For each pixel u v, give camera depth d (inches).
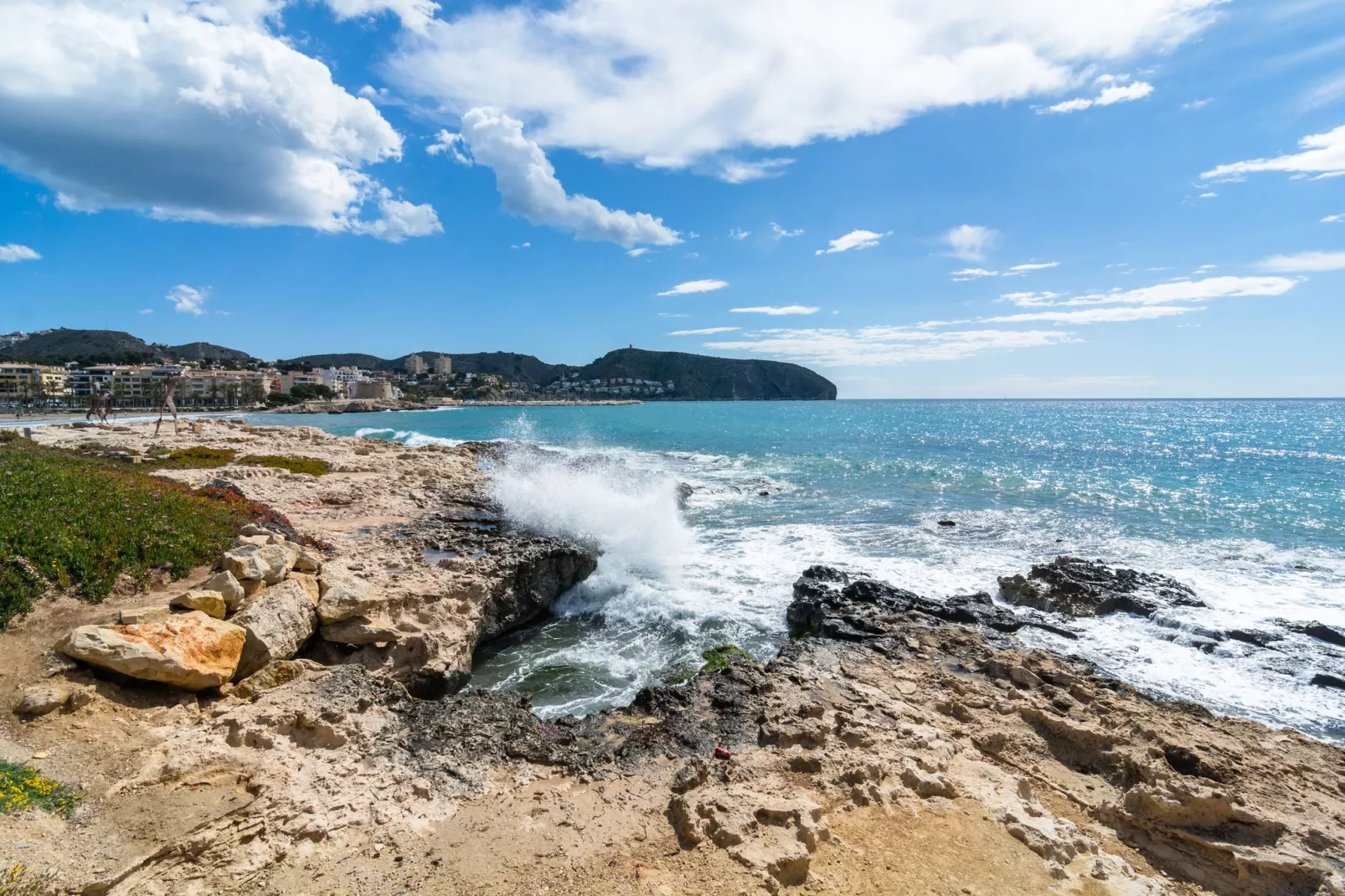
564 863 237.8
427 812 268.4
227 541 473.7
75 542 378.3
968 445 2297.0
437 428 3248.0
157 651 304.8
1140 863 262.7
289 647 384.2
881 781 292.5
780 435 2866.6
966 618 570.6
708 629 584.4
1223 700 442.0
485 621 545.3
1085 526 948.0
